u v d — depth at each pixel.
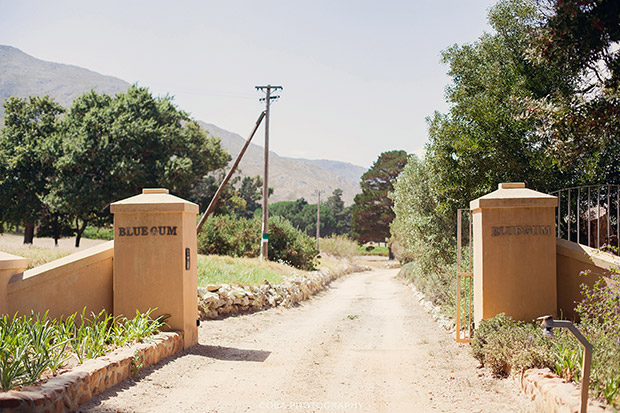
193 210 9.41
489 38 13.91
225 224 33.50
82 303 9.02
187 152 45.75
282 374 7.76
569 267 8.62
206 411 5.82
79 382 5.48
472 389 6.75
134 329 7.93
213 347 9.62
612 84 7.88
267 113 31.61
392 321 15.01
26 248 22.28
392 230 42.00
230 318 14.07
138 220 9.11
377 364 8.62
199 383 7.00
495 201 8.57
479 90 13.71
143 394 6.20
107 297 9.33
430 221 18.72
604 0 6.77
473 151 12.79
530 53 8.63
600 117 7.78
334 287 31.64
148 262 9.04
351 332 12.64
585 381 4.42
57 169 40.59
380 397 6.56
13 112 47.34
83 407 5.41
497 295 8.51
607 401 4.83
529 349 6.52
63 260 8.98
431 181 15.49
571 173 11.84
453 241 17.92
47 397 4.88
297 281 22.14
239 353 9.30
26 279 8.48
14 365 5.21
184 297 9.01
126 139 40.62
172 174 41.00
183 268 9.00
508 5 13.38
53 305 8.70
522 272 8.51
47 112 48.94
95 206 40.69
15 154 43.50
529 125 11.90
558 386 5.27
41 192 42.88
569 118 7.98
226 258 24.47
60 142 42.31
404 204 22.92
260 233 33.12
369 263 64.50
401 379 7.53
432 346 10.14
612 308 6.57
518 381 6.40
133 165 39.25
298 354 9.42
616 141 9.10
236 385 7.03
